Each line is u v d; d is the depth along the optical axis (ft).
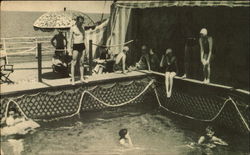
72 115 44.47
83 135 39.17
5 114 38.68
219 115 42.80
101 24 58.80
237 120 40.34
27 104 40.47
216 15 46.65
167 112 49.29
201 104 45.03
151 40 56.39
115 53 57.88
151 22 55.98
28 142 36.29
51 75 50.62
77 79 46.06
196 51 48.96
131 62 57.47
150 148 36.09
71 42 42.93
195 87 44.88
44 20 48.70
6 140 36.35
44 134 38.83
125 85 49.29
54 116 43.11
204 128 42.80
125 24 57.16
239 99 39.55
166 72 48.49
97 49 58.44
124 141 37.14
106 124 43.37
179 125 43.78
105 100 47.85
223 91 41.29
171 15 52.95
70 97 44.09
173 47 53.16
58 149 33.99
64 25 47.65
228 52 45.75
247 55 43.24
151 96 52.85
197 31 49.55
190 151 35.70
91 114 46.32
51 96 42.16
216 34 47.03
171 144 37.19
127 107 50.39
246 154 35.29
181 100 48.11
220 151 36.01
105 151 34.30
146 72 52.11
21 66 57.93
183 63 51.96
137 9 56.03
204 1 39.19
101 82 46.34
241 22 43.52
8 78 45.88
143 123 44.32
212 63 47.73
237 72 44.73
